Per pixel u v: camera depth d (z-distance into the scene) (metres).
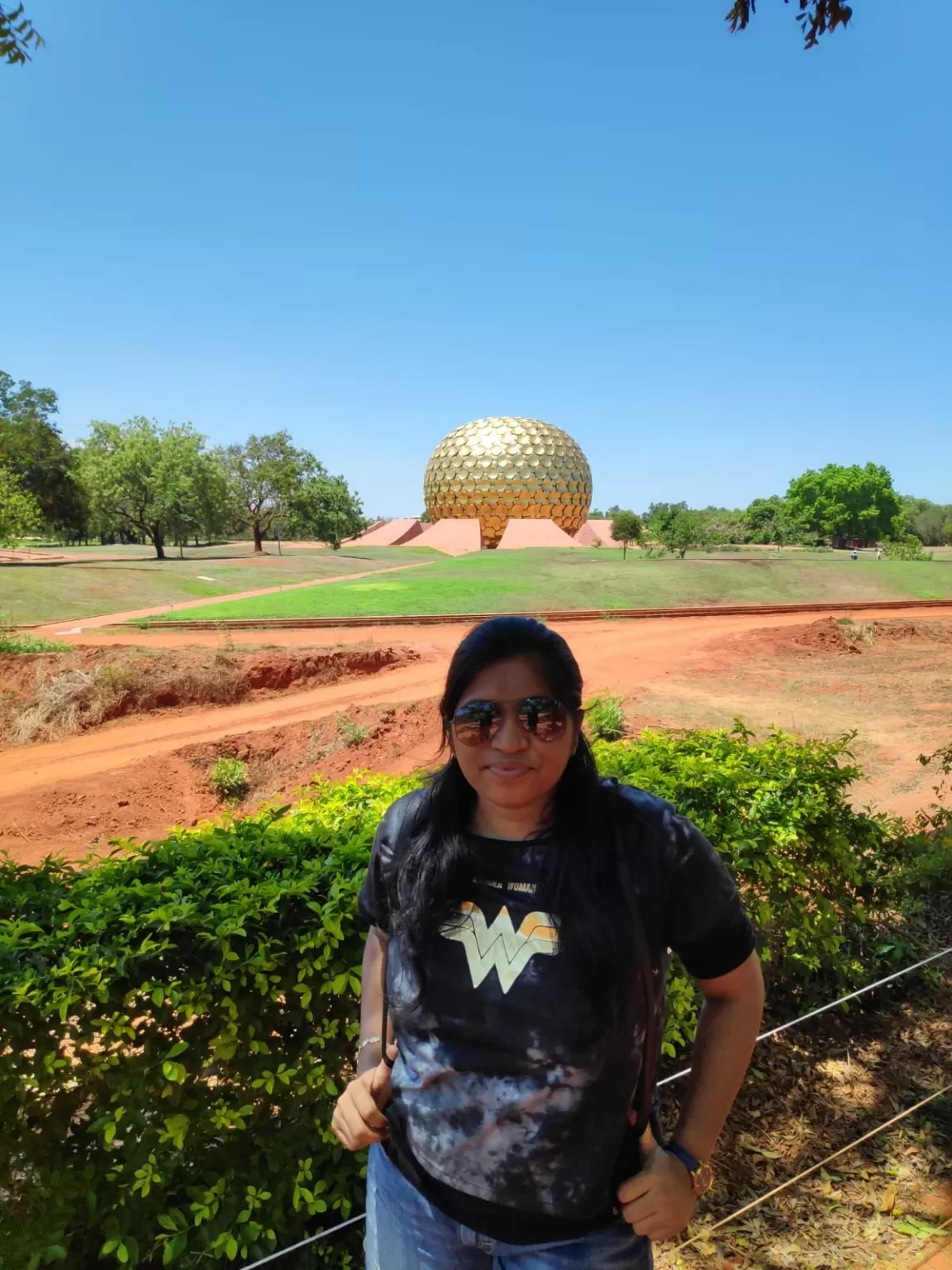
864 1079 4.59
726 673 23.75
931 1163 3.89
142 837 14.05
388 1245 2.08
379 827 2.29
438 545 73.88
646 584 44.75
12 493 40.12
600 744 5.97
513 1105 1.87
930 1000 5.46
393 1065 2.16
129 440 61.38
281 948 3.27
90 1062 3.04
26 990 2.90
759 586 46.41
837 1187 3.74
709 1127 1.98
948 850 6.86
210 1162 3.30
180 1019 3.13
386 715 18.27
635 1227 1.88
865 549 117.50
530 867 1.97
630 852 1.94
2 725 19.30
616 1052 1.88
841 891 5.44
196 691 21.11
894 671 23.55
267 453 71.81
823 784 5.32
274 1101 3.36
